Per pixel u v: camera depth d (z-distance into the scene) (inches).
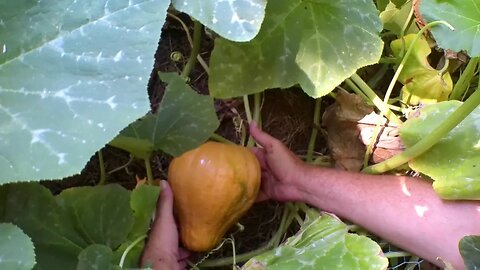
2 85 22.9
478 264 28.8
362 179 33.1
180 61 37.6
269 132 37.2
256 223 36.1
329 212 33.8
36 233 28.5
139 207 30.9
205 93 37.1
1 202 27.9
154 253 30.8
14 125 22.2
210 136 33.4
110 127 22.2
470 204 30.8
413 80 35.7
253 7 25.7
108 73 23.0
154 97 36.7
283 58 33.0
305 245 31.1
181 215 32.4
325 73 32.7
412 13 35.5
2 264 21.7
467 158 31.2
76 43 23.4
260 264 29.8
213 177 31.1
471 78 36.4
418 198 31.7
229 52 33.0
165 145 32.8
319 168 34.0
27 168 21.5
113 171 35.3
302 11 32.2
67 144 21.9
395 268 34.4
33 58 23.3
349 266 29.4
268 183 34.9
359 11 31.9
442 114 33.0
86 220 29.8
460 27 28.2
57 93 22.8
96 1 23.9
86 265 27.1
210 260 34.4
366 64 32.6
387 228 32.1
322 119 36.9
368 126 35.3
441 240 30.9
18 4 23.7
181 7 26.1
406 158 32.3
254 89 33.5
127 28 23.5
